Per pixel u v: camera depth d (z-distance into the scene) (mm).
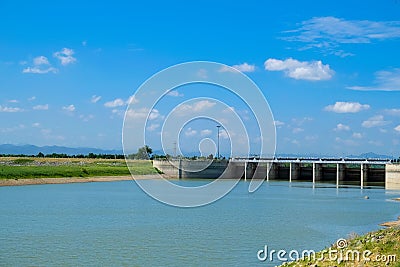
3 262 53656
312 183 177625
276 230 74312
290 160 181750
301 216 90188
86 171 187375
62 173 179625
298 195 131250
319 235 70125
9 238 67500
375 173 179250
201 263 52969
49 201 114312
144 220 84562
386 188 157125
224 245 62500
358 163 169750
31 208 101000
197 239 66688
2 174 163750
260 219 86062
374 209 101688
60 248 60938
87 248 60781
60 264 52875
